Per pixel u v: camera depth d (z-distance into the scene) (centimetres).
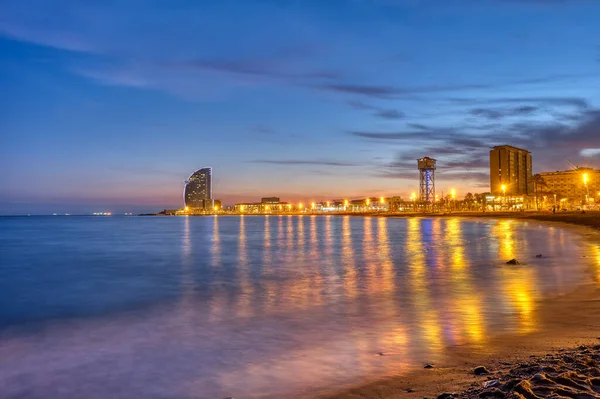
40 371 983
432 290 1930
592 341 997
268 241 6525
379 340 1117
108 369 982
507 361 875
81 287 2358
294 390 807
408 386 777
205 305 1736
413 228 10788
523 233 6919
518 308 1456
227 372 927
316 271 2850
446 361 916
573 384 641
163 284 2395
